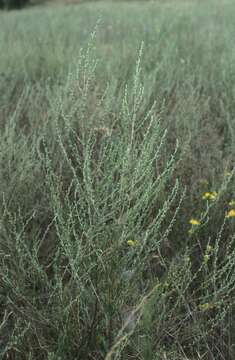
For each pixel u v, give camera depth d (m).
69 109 3.26
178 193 2.67
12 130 2.92
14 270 2.11
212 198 2.46
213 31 6.43
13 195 2.49
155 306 1.91
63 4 17.42
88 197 1.95
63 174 2.81
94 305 1.87
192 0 11.77
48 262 2.37
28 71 4.85
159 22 6.69
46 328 1.92
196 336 1.99
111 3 13.73
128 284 1.90
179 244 2.49
